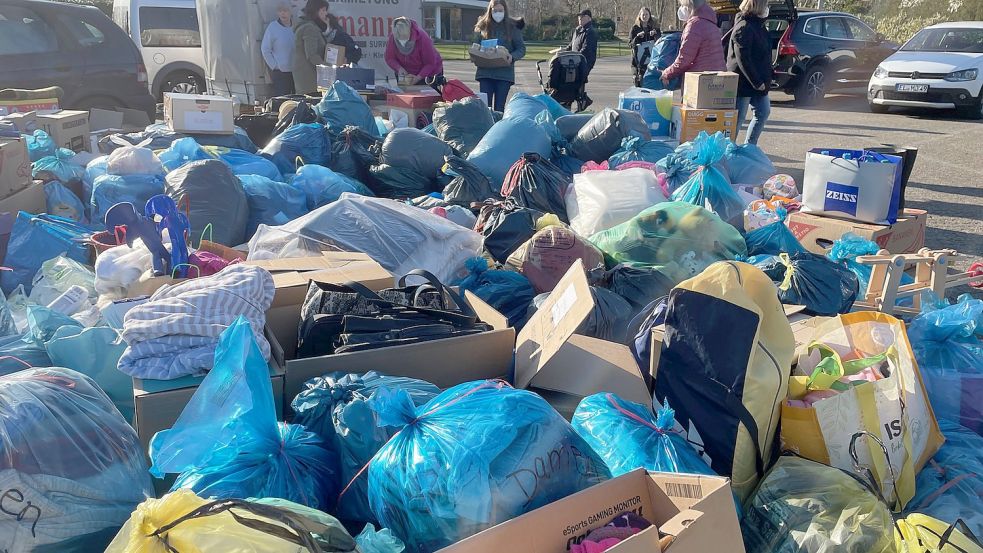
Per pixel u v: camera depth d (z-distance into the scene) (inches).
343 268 128.0
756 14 285.6
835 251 156.6
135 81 332.5
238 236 171.8
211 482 76.3
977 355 111.0
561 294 109.1
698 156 185.3
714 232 149.6
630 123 231.8
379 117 284.5
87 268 145.3
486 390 79.7
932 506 91.8
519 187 191.6
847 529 78.4
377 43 389.4
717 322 92.5
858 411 92.0
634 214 169.5
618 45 1373.0
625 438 89.1
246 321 82.9
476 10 1726.1
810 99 544.7
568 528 69.0
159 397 90.0
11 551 70.9
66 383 80.3
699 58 292.7
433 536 71.3
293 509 66.9
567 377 106.6
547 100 264.5
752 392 90.2
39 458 73.3
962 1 883.4
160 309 97.3
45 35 309.3
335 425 85.7
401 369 102.5
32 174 185.2
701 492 70.5
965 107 460.8
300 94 328.8
